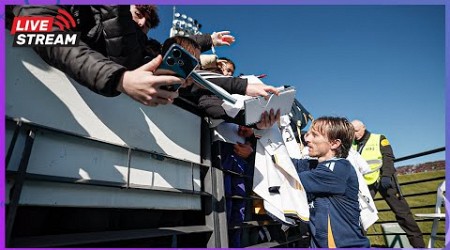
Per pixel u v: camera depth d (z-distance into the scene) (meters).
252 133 2.06
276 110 1.76
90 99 1.13
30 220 1.00
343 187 1.94
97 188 1.07
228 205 1.80
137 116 1.34
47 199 0.91
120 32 1.13
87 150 1.07
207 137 1.79
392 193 3.79
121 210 1.31
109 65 0.88
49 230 1.11
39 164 0.91
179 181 1.51
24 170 0.83
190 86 1.71
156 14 1.62
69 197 0.97
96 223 1.13
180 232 1.32
